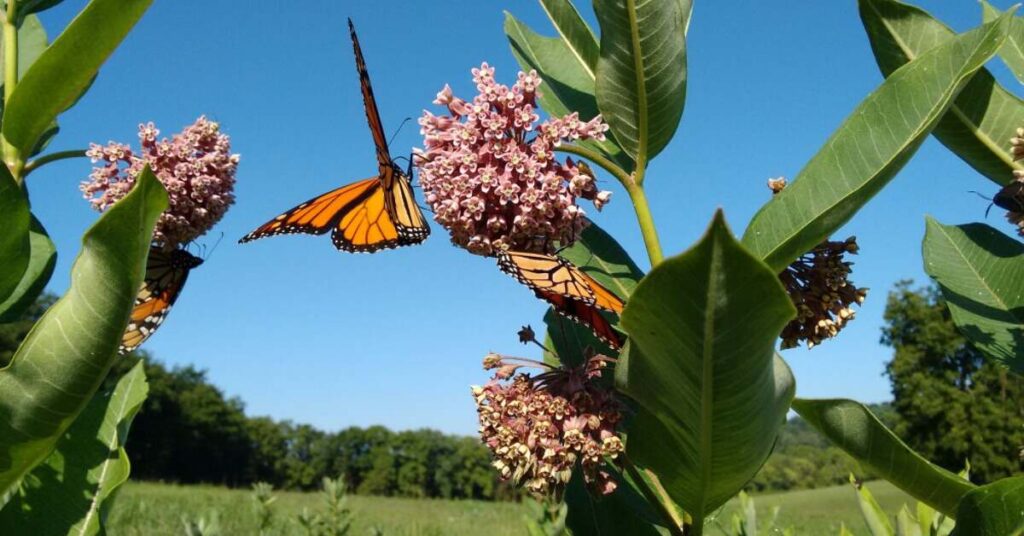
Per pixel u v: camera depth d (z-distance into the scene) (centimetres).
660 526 34
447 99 31
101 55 30
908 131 26
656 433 25
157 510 239
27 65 42
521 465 28
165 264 37
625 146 31
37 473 29
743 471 25
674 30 30
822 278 29
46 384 24
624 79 30
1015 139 32
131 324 35
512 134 31
